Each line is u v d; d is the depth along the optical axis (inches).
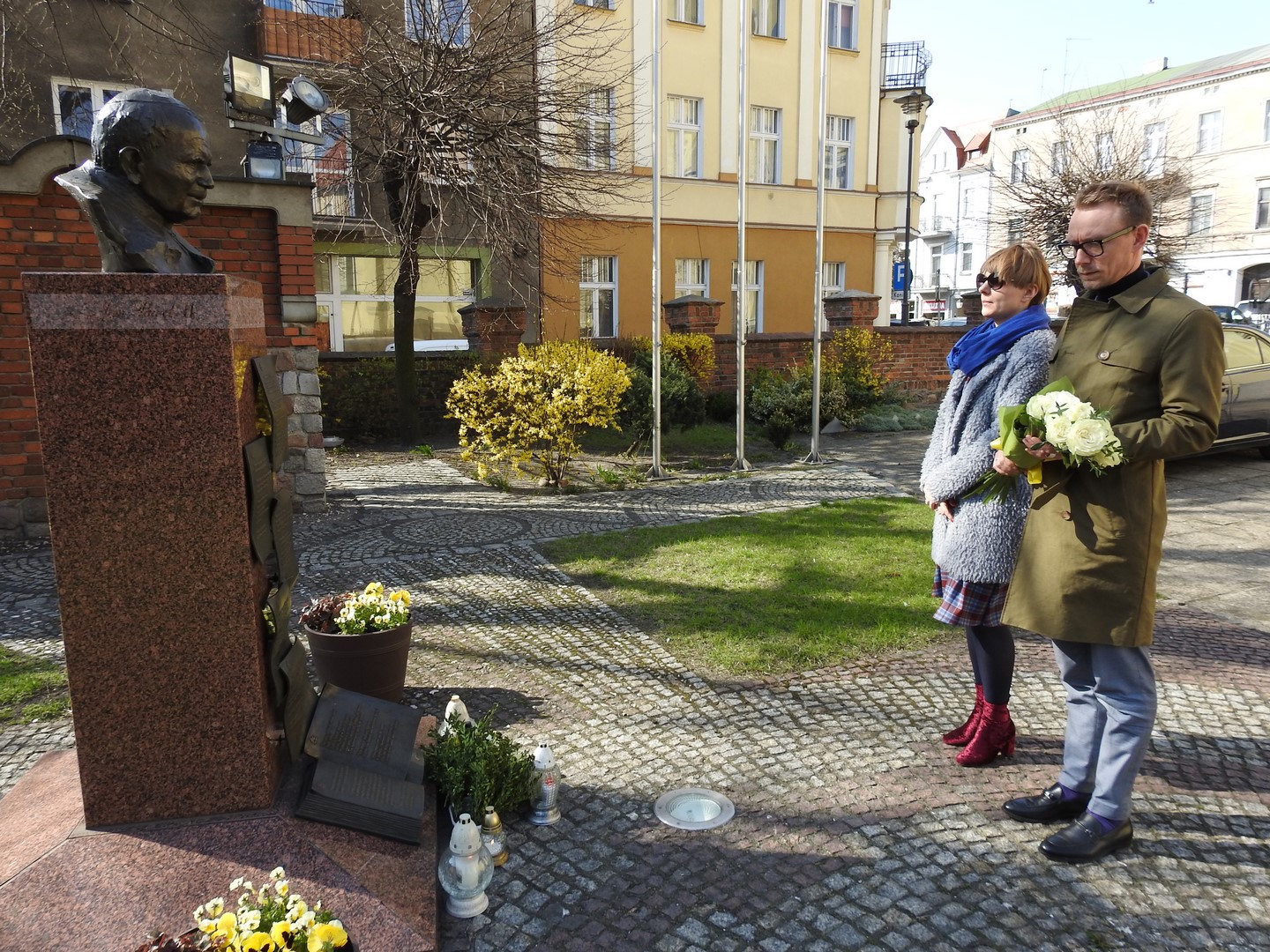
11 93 406.6
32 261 244.8
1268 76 1419.8
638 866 103.7
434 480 364.8
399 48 423.2
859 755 130.0
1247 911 94.6
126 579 86.7
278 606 97.7
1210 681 157.5
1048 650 173.6
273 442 99.8
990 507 115.6
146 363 84.4
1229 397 347.6
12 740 135.9
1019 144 1668.3
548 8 567.8
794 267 842.8
